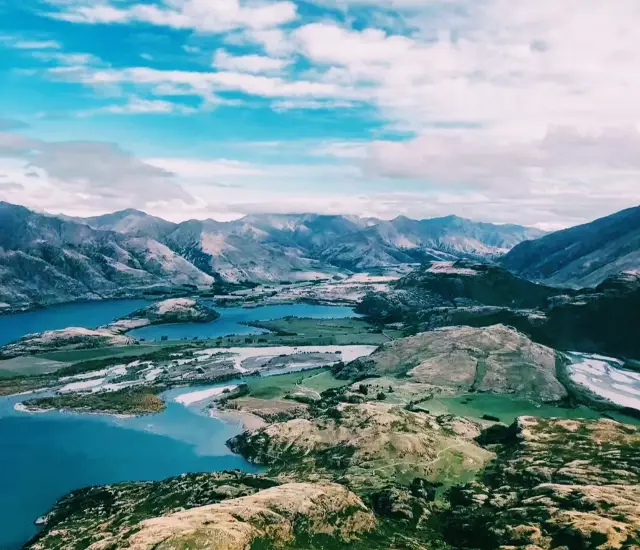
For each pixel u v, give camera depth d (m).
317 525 147.00
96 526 157.50
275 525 140.75
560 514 151.25
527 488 179.50
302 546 137.50
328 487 167.12
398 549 142.62
